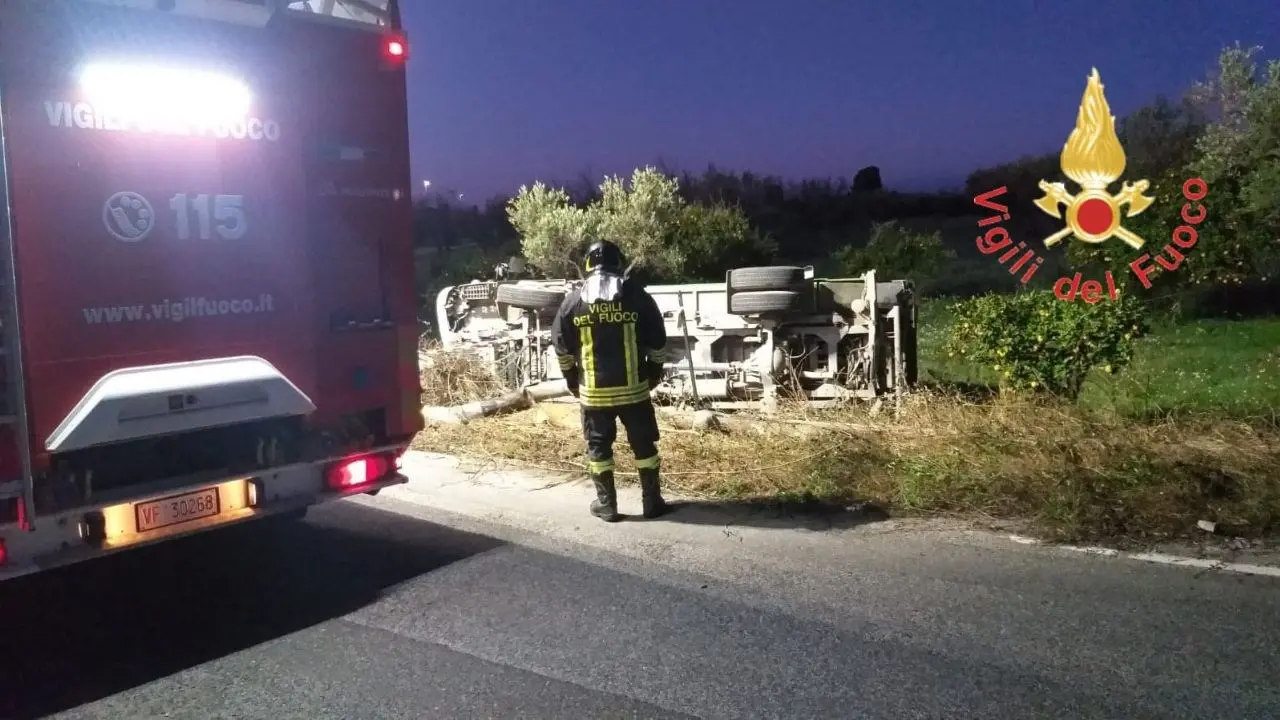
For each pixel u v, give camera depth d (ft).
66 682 14.29
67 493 14.49
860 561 18.34
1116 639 14.73
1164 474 20.97
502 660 14.61
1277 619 15.26
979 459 22.53
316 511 22.39
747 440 25.68
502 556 19.21
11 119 13.48
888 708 12.89
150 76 14.82
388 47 17.90
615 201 48.32
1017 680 13.55
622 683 13.78
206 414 15.19
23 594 17.85
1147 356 32.89
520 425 29.30
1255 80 34.12
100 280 14.43
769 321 27.94
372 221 17.94
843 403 27.63
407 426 18.83
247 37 15.93
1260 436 23.58
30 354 13.84
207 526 16.19
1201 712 12.61
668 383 29.68
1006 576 17.34
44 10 13.73
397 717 13.00
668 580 17.69
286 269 16.67
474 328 35.96
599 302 20.70
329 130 17.19
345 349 17.66
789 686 13.55
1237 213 34.86
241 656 15.03
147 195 14.88
